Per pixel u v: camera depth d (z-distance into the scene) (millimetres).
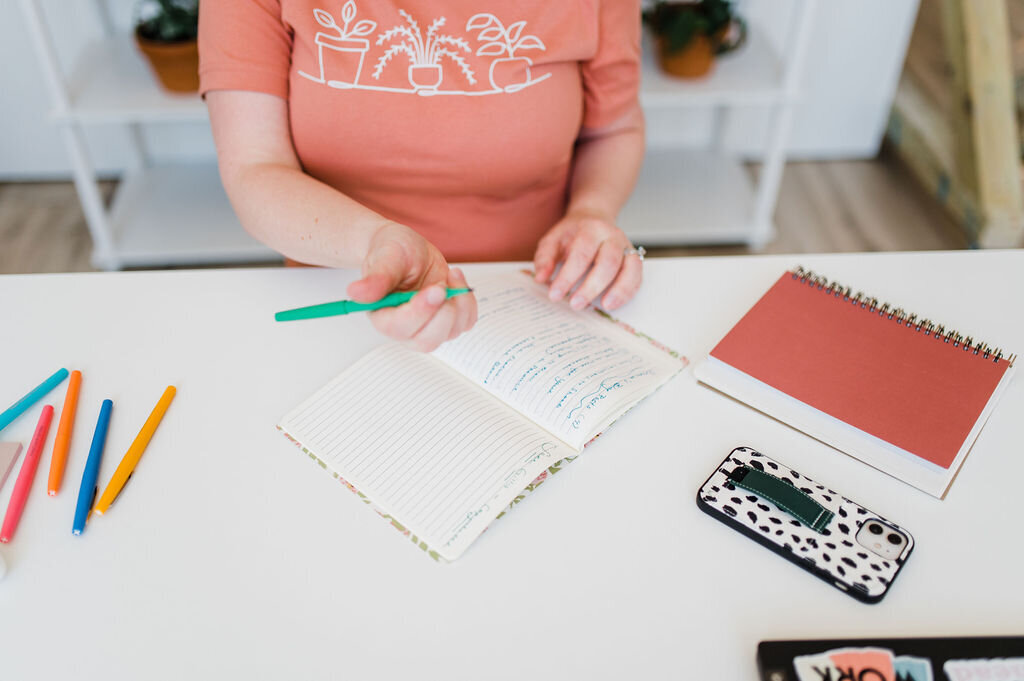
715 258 848
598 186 926
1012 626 520
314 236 730
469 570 545
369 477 602
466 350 703
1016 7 1594
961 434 632
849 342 716
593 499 592
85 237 1857
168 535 563
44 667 491
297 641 506
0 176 2020
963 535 576
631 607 527
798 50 1582
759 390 678
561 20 830
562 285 761
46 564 544
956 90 1820
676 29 1554
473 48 815
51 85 1477
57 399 664
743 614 525
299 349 717
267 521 573
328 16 782
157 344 718
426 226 945
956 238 1926
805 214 2016
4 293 768
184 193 1900
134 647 501
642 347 731
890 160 2180
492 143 866
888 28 1994
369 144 853
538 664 497
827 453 634
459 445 622
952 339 720
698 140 2129
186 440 629
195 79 1522
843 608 529
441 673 492
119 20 1758
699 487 604
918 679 480
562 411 648
